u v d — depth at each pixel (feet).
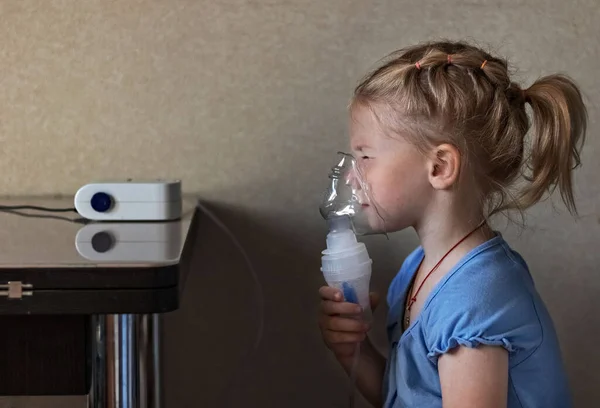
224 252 4.13
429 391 2.97
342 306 3.16
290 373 4.25
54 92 4.00
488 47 4.05
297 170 4.09
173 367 4.22
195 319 4.19
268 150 4.08
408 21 4.02
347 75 4.03
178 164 4.07
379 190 3.03
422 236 3.12
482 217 3.10
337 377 4.26
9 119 4.00
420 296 3.12
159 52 3.99
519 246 4.19
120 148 4.05
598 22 4.06
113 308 2.31
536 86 3.13
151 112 4.03
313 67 4.02
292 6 3.99
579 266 4.22
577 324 4.26
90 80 4.00
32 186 4.07
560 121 3.01
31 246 2.70
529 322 2.84
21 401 4.28
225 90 4.03
